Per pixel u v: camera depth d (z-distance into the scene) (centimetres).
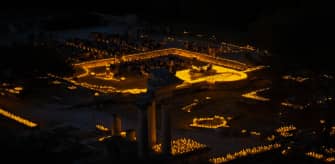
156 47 8781
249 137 5788
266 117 6278
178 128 6009
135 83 7312
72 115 6350
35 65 7431
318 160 5262
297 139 5691
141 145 4978
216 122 6156
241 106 6575
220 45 8994
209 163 5200
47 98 6838
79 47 8812
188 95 6894
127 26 10212
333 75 6488
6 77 7256
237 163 5234
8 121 6159
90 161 5047
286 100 6638
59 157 5166
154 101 5006
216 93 6981
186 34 9738
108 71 7581
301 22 6612
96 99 6769
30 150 5225
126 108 6531
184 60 8219
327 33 6456
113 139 5178
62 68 7544
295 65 6738
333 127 5897
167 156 5034
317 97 6575
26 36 9338
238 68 7869
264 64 7244
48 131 5806
